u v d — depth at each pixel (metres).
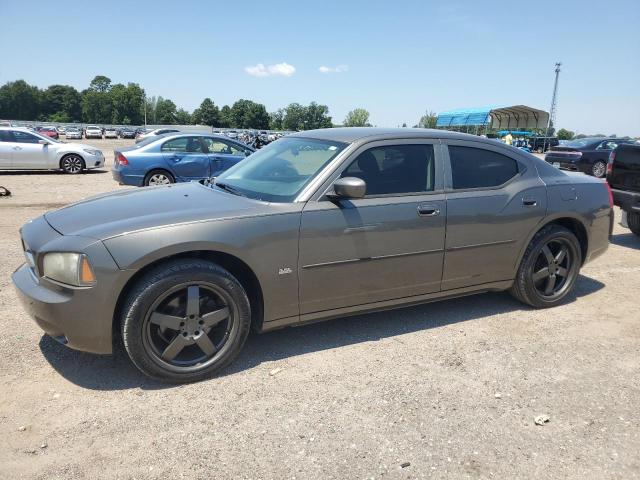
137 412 2.95
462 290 4.25
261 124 140.88
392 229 3.75
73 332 3.01
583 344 4.00
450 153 4.13
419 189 3.93
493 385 3.35
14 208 9.44
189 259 3.21
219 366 3.35
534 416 3.00
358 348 3.84
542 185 4.48
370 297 3.82
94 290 2.96
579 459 2.64
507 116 42.72
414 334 4.11
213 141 11.79
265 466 2.53
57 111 153.50
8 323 4.05
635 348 3.95
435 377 3.43
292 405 3.06
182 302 3.20
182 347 3.22
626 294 5.20
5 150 15.54
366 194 3.72
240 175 4.18
